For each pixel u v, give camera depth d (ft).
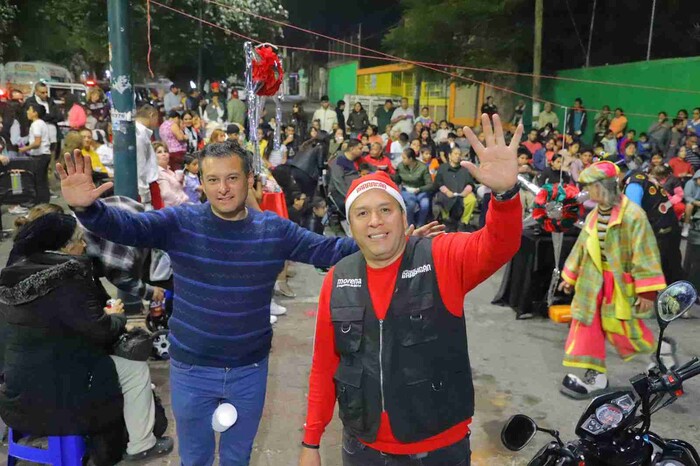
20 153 32.37
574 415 13.80
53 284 9.45
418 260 6.77
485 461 11.96
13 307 9.55
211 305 8.64
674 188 29.68
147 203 19.48
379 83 93.35
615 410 8.02
